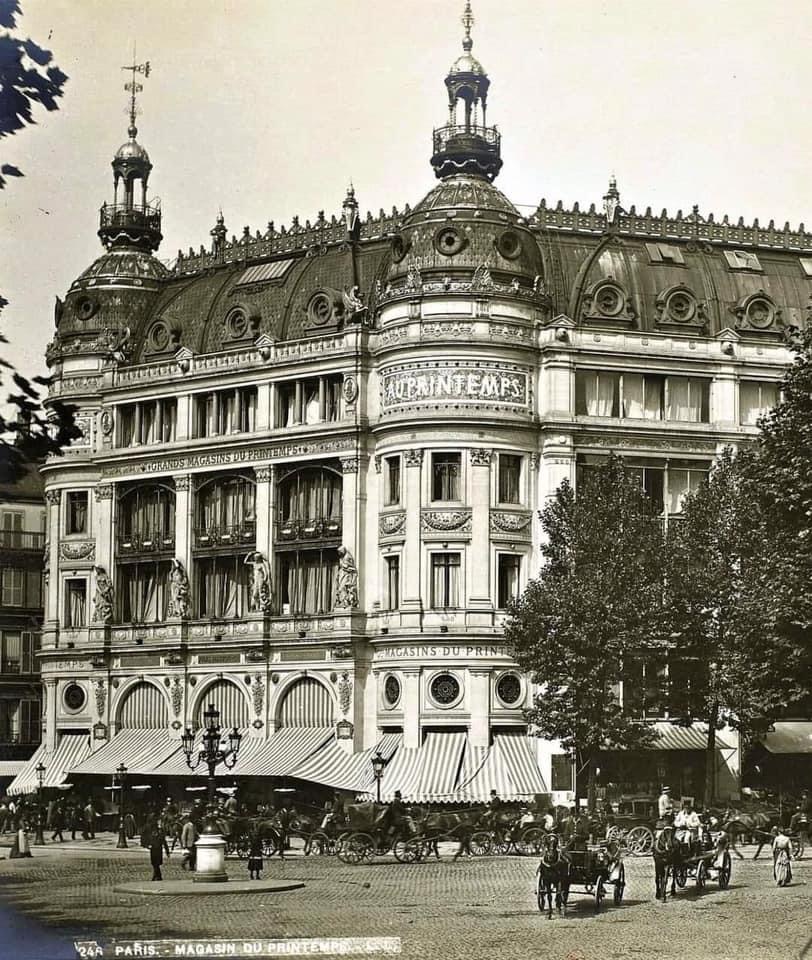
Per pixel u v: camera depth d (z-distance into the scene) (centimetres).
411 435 10369
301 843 9262
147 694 11656
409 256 10631
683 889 6322
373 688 10588
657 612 9025
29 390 3312
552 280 10938
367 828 7825
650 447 10638
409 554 10325
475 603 10231
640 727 9075
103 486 11925
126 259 12469
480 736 10162
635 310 10888
